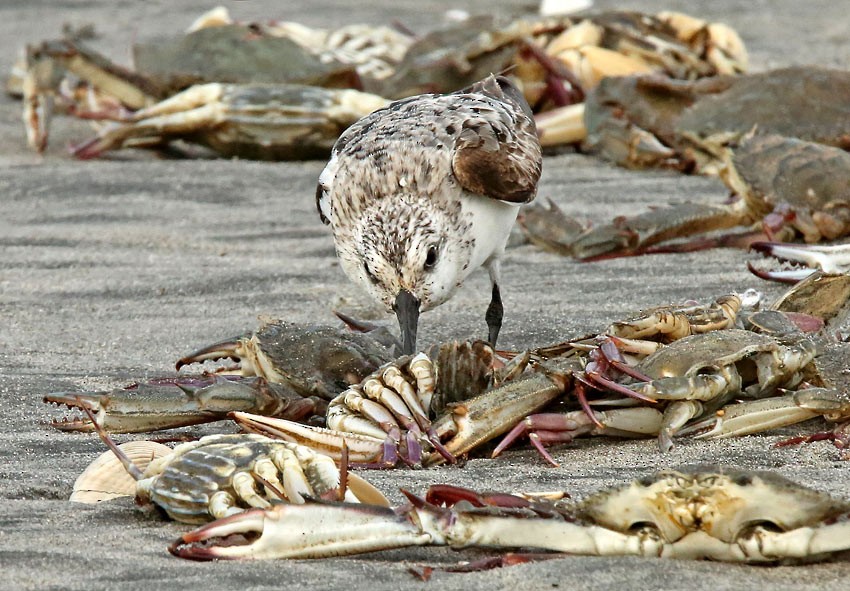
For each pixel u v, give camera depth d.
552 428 9.60
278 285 15.52
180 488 8.09
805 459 9.14
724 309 10.76
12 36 33.66
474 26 23.38
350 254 12.56
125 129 22.36
